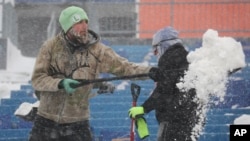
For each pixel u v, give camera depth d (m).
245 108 32.03
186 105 16.80
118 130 30.55
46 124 15.70
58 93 15.48
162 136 17.20
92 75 15.87
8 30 46.56
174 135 16.89
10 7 47.47
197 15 50.69
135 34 50.69
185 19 50.81
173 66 16.98
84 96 15.72
